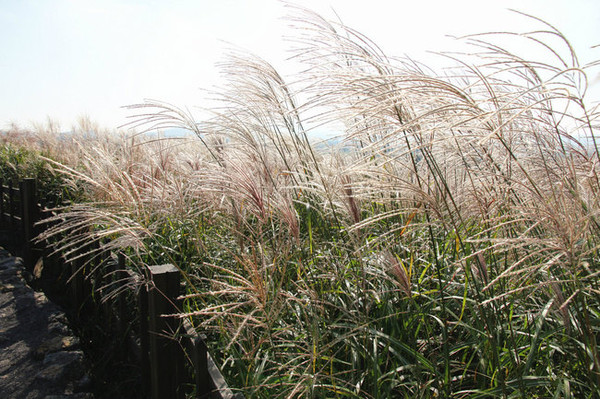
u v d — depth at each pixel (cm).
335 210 293
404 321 238
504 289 212
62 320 420
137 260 364
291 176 348
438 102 179
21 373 337
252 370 225
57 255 520
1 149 1089
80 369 338
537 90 156
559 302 163
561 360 210
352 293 255
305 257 296
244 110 383
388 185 198
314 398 205
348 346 240
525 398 176
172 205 317
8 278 545
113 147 518
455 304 250
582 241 154
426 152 204
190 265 330
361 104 209
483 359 204
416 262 278
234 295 253
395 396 222
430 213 227
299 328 259
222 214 353
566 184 175
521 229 226
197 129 379
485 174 211
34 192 614
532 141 239
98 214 282
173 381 239
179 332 238
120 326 334
